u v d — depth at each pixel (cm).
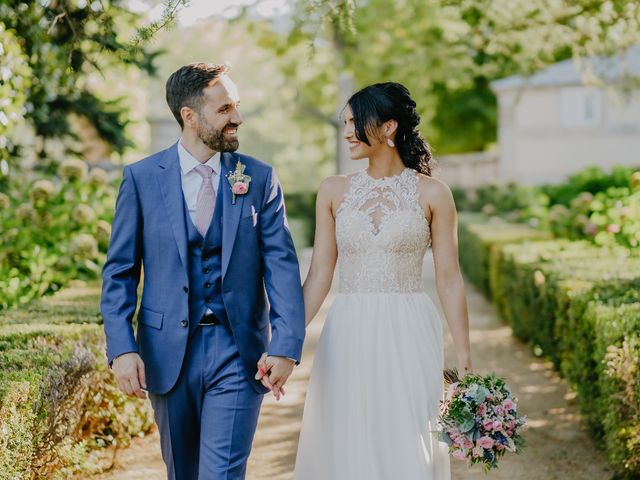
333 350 332
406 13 1789
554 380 639
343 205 334
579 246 818
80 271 670
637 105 2147
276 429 528
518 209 1844
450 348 779
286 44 2127
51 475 371
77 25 509
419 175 336
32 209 680
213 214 311
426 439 320
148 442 487
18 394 324
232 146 309
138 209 311
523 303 757
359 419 324
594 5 721
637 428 385
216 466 300
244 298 310
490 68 1099
